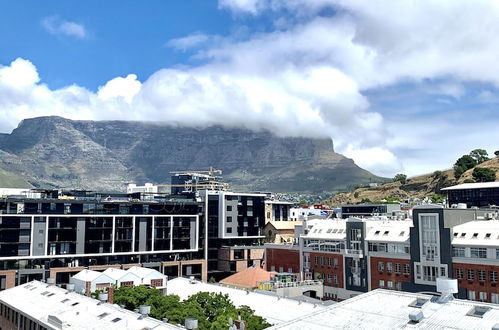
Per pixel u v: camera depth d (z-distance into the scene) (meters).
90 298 76.56
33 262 141.88
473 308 48.47
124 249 157.25
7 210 138.88
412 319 47.94
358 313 52.69
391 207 182.25
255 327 63.66
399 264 118.69
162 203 167.38
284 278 125.62
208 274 176.88
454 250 107.06
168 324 58.81
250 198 190.62
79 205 150.62
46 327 68.50
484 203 179.50
